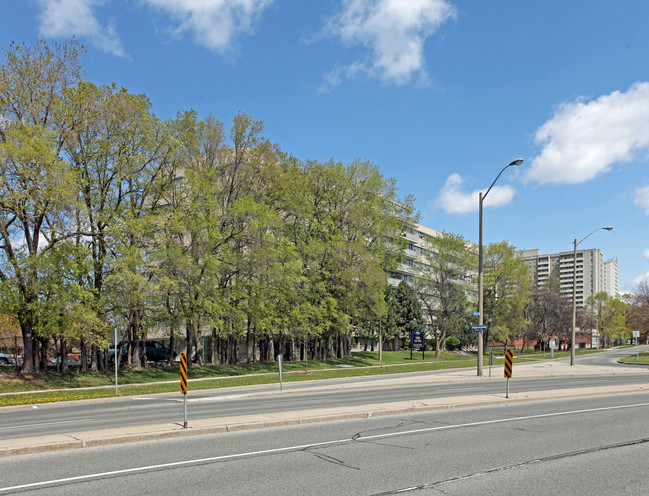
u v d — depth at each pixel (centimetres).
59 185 2528
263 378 3241
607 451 958
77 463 862
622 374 3331
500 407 1622
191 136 3478
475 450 963
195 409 1717
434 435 1116
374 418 1378
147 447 993
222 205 3750
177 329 3459
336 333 4697
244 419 1288
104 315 2942
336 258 4303
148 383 3019
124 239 2988
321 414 1370
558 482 749
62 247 2786
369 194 4788
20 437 1134
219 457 902
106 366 3431
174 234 3394
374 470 815
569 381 2762
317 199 4553
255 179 3897
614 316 11388
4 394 2447
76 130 2903
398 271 7631
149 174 3275
